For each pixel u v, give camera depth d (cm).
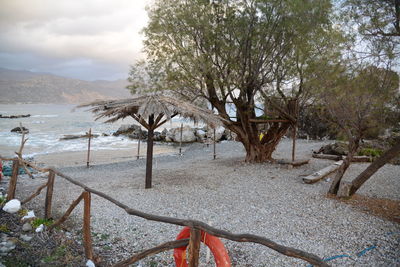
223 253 362
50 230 590
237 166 1424
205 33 1167
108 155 2120
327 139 2455
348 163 878
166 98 962
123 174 1328
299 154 1789
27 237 554
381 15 634
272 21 1191
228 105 1425
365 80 677
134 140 3097
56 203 819
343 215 725
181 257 384
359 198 864
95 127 4622
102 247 552
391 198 863
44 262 477
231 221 696
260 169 1330
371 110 735
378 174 1185
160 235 607
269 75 1281
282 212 757
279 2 1138
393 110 715
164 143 2923
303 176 1173
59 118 6838
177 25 1205
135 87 1228
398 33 621
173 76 1172
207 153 2083
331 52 805
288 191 957
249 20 1198
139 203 834
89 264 477
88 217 491
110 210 760
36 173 1315
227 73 1261
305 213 746
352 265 487
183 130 3005
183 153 2153
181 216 728
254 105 1377
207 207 802
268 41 1195
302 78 1199
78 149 2422
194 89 1295
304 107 1391
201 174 1260
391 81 653
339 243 572
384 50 629
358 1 658
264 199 873
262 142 1520
